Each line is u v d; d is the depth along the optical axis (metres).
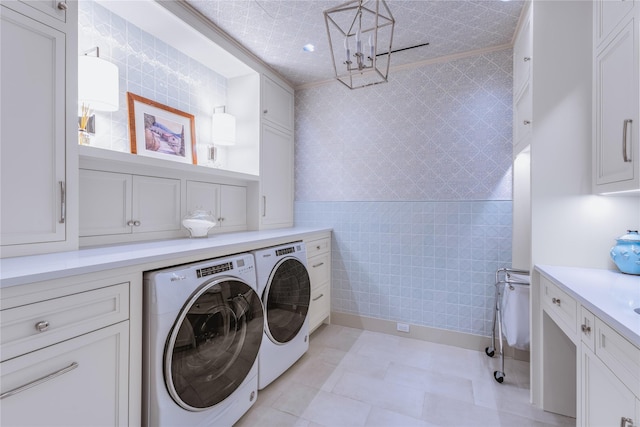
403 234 2.61
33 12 1.16
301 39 2.19
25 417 0.84
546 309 1.58
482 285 2.35
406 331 2.59
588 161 1.58
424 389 1.84
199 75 2.32
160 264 1.24
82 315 0.98
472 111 2.36
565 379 1.61
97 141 1.66
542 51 1.65
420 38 2.15
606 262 1.57
